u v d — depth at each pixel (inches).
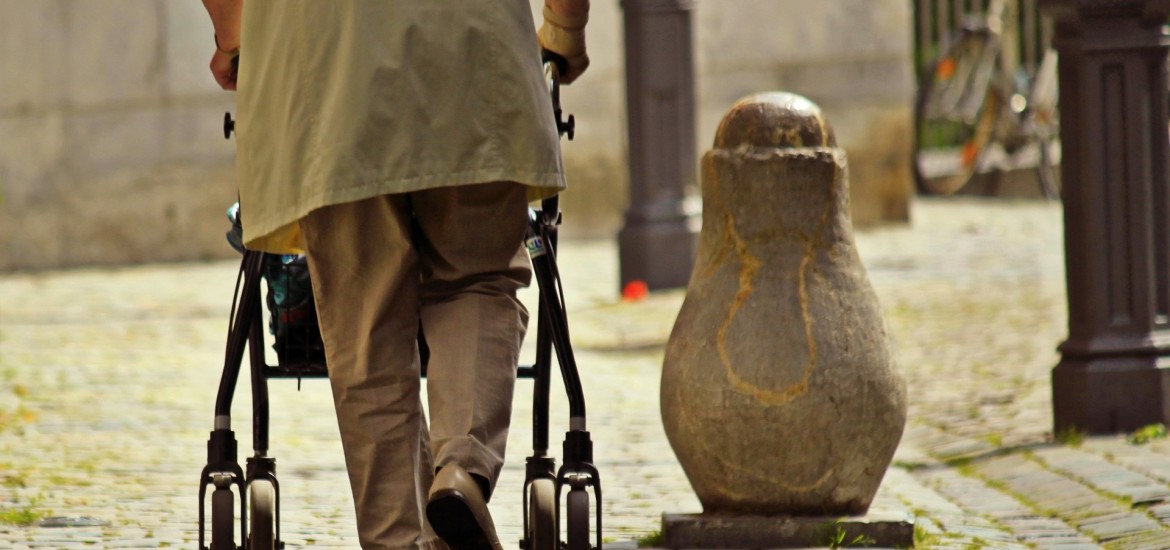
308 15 463.2
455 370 479.5
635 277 1578.5
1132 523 671.1
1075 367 870.4
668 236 1571.1
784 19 2151.8
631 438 927.7
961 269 1644.9
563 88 2105.1
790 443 637.3
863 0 2140.7
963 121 2337.6
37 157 1968.5
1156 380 863.1
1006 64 2324.1
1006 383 1062.4
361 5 458.9
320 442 914.7
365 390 480.1
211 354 1273.4
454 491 449.4
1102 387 863.7
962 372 1111.6
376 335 477.4
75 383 1124.5
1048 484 765.3
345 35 459.2
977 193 2397.9
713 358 646.5
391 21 458.9
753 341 640.4
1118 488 735.7
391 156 454.0
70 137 1980.8
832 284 645.9
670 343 672.4
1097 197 863.7
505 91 463.5
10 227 1959.9
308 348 544.1
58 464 842.8
